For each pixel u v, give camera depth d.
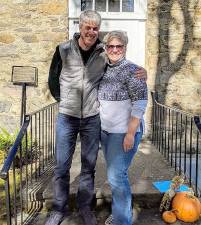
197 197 3.91
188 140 6.35
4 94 6.21
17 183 4.50
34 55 6.15
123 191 3.07
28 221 3.64
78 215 3.75
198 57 6.30
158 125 6.22
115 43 2.92
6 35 6.10
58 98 3.44
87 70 3.14
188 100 6.36
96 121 3.25
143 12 6.25
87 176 3.36
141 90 2.92
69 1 6.16
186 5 6.21
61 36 6.14
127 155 3.02
